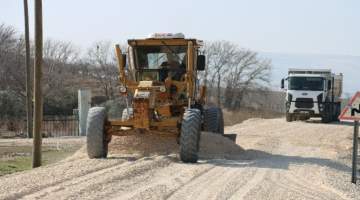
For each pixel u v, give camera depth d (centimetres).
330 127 3631
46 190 1111
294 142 2592
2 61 5441
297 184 1312
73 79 6575
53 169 1398
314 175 1466
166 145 1752
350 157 2109
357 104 1466
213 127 2002
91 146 1612
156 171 1390
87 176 1288
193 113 1581
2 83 5369
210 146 1819
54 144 2627
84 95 3475
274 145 2405
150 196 1075
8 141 2828
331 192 1238
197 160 1609
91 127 1616
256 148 2222
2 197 1024
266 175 1413
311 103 4291
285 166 1606
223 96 7544
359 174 1617
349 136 2997
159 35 1808
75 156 1739
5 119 3806
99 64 6675
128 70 1834
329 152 2220
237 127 3597
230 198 1101
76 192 1086
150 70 1831
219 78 7519
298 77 4341
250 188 1216
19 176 1295
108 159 1590
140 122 1606
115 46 1759
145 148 1739
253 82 7681
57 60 6594
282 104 7650
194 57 1820
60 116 4309
